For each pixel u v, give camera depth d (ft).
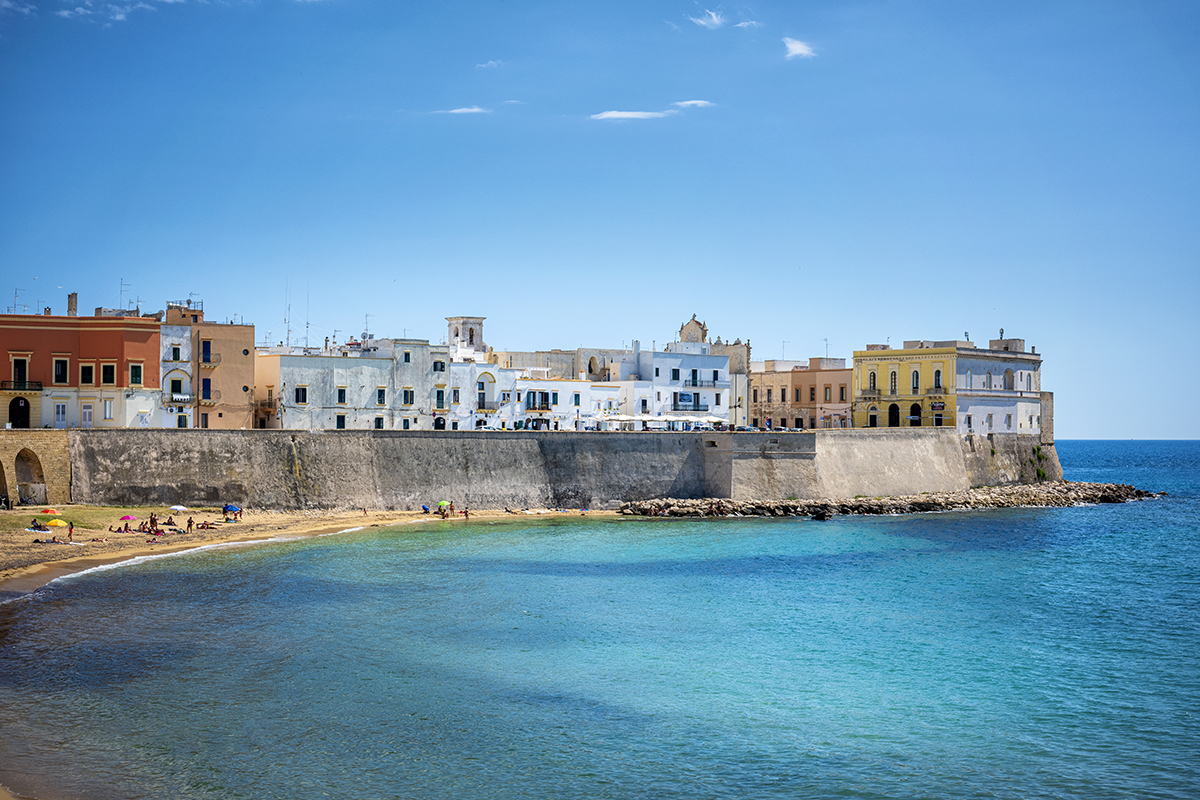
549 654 165.89
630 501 361.51
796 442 383.45
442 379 388.57
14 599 190.19
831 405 495.82
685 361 466.29
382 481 322.96
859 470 405.59
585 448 358.43
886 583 237.04
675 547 280.92
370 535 284.41
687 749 126.62
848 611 204.95
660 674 156.87
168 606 188.96
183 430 294.46
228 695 139.64
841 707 143.95
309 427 360.89
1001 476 464.24
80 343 313.94
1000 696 150.51
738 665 163.12
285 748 121.80
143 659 154.61
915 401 456.04
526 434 349.20
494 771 117.70
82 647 159.74
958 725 137.69
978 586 237.25
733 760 123.65
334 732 127.54
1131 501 469.16
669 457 371.76
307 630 175.22
